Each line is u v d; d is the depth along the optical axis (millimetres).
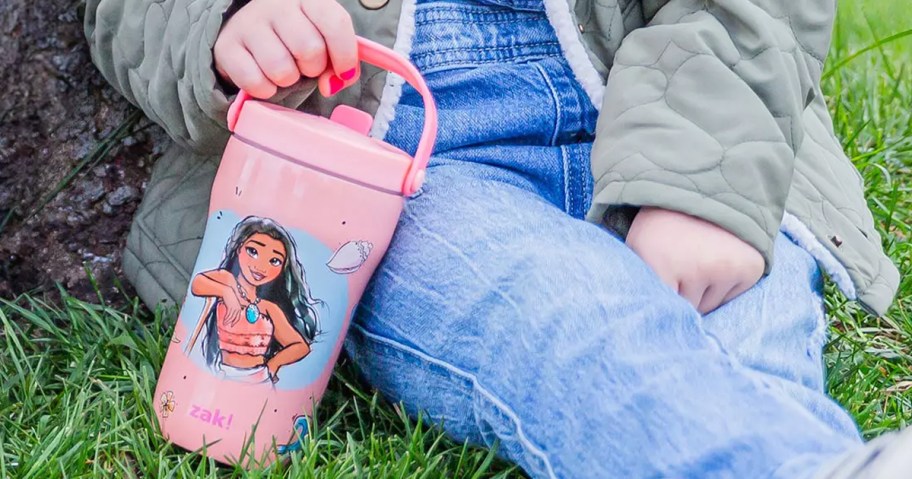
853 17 2945
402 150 1365
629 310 1122
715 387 1060
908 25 2947
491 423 1188
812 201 1497
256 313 1235
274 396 1252
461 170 1403
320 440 1318
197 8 1304
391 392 1370
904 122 2385
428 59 1435
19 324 1613
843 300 1830
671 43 1408
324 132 1218
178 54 1335
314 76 1270
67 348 1514
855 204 1565
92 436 1301
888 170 2209
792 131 1389
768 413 1036
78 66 1671
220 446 1248
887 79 2658
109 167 1689
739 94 1366
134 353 1494
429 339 1274
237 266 1236
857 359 1683
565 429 1094
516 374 1153
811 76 1480
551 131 1479
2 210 1662
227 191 1245
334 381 1471
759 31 1409
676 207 1287
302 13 1231
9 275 1675
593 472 1062
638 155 1333
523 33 1484
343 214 1224
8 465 1243
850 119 2377
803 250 1445
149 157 1705
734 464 1000
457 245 1284
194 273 1274
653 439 1038
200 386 1253
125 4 1445
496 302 1209
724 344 1178
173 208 1585
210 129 1374
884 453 914
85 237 1691
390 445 1279
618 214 1416
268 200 1222
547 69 1482
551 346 1127
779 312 1304
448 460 1292
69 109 1676
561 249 1205
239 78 1241
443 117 1428
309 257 1229
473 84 1446
